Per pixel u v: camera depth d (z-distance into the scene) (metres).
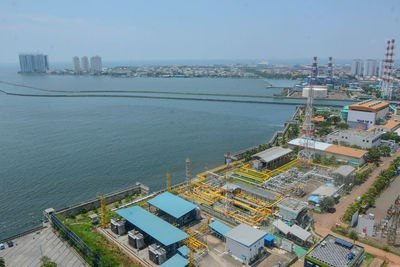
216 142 160.25
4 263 59.50
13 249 65.12
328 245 58.06
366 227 67.38
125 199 91.75
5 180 109.12
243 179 103.25
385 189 92.44
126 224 71.75
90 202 84.69
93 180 110.00
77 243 64.81
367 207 80.44
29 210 88.69
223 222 74.94
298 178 99.56
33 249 65.25
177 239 61.41
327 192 84.75
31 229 73.81
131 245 65.44
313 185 96.00
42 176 113.00
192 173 116.56
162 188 103.19
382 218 74.31
